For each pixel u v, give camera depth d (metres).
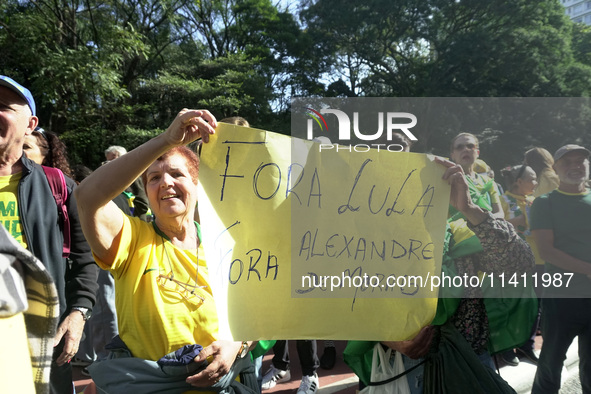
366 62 28.22
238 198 1.65
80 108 17.80
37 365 0.83
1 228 0.75
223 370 1.68
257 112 23.27
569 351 3.97
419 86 27.00
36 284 0.80
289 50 27.58
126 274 1.74
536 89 25.19
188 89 20.61
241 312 1.62
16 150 2.03
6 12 17.78
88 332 3.85
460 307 1.98
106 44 16.62
